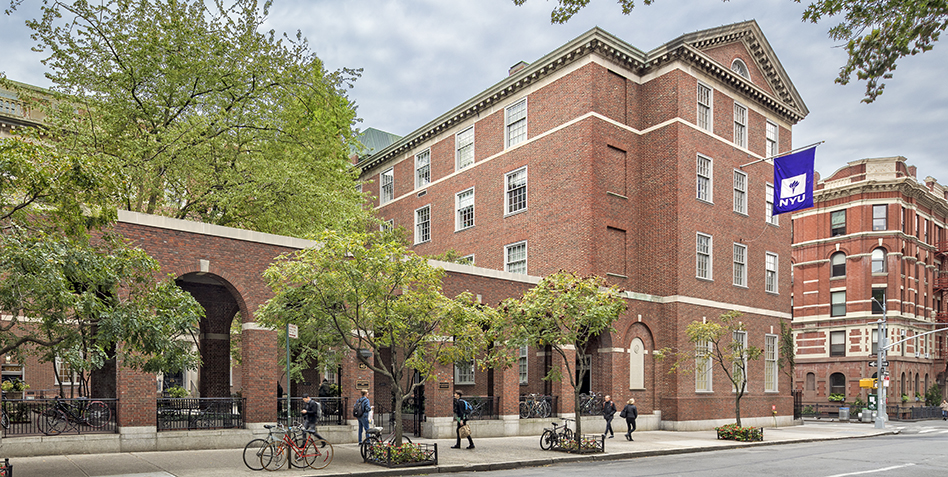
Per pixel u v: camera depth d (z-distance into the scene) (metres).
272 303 18.36
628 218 34.44
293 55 30.91
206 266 21.73
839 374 60.84
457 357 20.36
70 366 14.45
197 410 21.94
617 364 32.19
